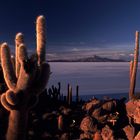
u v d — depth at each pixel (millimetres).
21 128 9070
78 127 16422
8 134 9125
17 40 9469
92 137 15484
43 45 9164
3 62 8883
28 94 8992
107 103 17141
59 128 16188
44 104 19375
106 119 16094
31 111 17688
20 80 8906
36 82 9055
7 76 8984
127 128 15016
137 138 12805
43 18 9219
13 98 8789
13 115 9000
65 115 17250
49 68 9203
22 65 8805
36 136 15352
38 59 9086
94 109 17391
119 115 16359
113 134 14758
